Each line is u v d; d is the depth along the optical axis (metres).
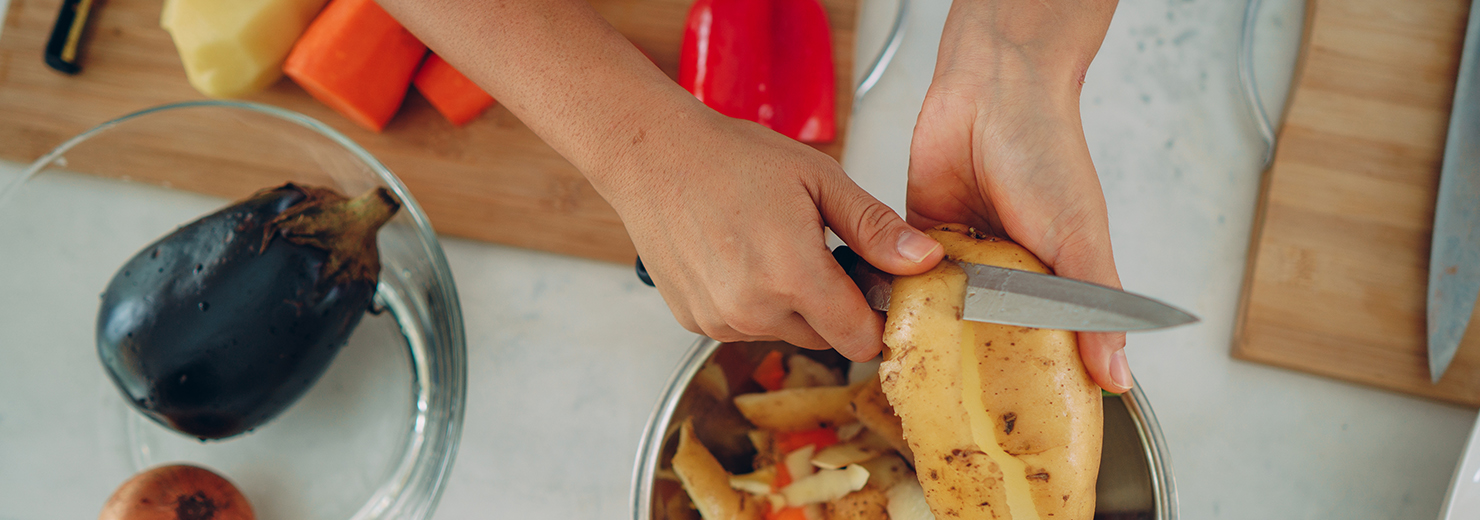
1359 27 0.68
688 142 0.52
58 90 0.71
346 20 0.65
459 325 0.67
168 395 0.58
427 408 0.68
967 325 0.50
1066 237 0.54
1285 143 0.67
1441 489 0.65
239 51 0.67
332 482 0.67
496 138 0.70
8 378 0.67
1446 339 0.64
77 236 0.69
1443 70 0.67
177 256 0.58
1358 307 0.66
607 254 0.69
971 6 0.57
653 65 0.54
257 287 0.58
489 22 0.53
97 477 0.66
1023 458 0.49
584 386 0.68
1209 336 0.67
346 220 0.60
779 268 0.51
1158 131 0.70
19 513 0.66
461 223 0.70
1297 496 0.65
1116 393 0.52
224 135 0.68
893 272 0.50
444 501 0.67
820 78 0.68
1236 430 0.66
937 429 0.48
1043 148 0.54
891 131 0.71
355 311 0.61
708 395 0.60
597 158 0.53
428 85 0.68
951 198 0.59
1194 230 0.69
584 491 0.67
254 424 0.62
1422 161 0.66
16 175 0.71
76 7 0.71
